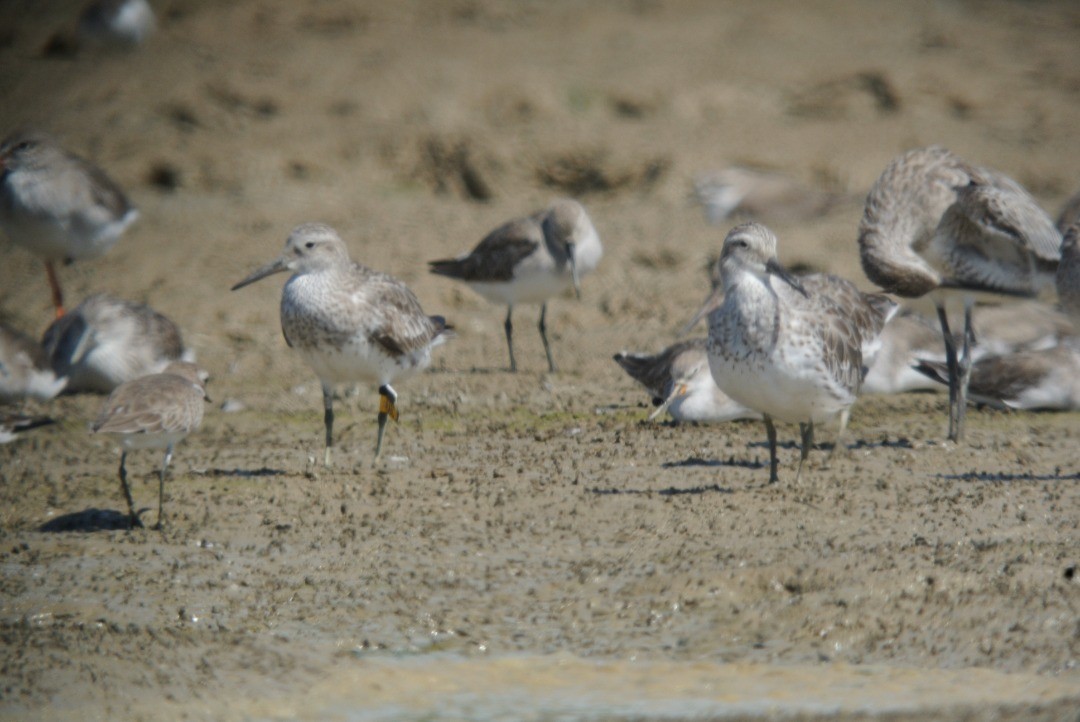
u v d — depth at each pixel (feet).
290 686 30.14
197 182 85.87
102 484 44.42
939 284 49.73
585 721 28.43
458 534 38.81
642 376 54.08
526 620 33.32
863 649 31.22
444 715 28.84
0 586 35.40
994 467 44.73
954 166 51.57
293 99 94.43
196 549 38.06
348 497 42.32
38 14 116.16
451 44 103.86
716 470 44.65
